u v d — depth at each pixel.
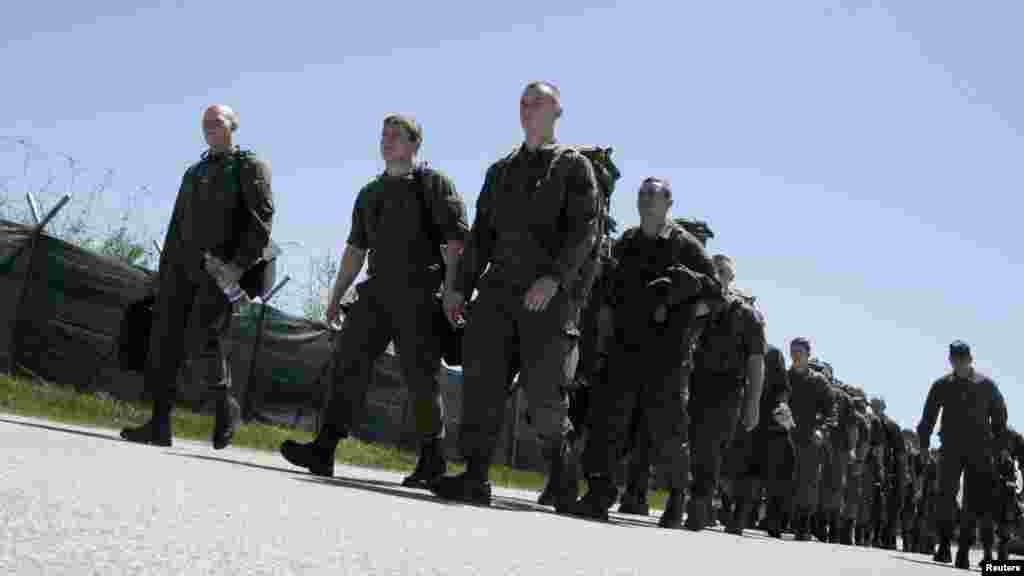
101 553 1.78
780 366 9.62
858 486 14.18
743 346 7.69
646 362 5.92
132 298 10.55
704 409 7.50
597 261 5.29
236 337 11.84
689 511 7.39
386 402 13.80
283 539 2.27
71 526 2.01
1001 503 9.95
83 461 3.33
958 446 9.94
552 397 5.14
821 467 11.13
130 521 2.18
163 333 6.51
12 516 2.02
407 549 2.41
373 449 12.65
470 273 5.42
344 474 6.86
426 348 5.82
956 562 9.91
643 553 3.31
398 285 5.78
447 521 3.32
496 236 5.28
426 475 5.98
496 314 5.16
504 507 5.19
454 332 5.86
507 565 2.39
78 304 10.20
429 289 5.82
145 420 9.20
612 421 5.84
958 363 9.96
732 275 7.95
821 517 12.72
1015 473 11.40
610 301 6.05
